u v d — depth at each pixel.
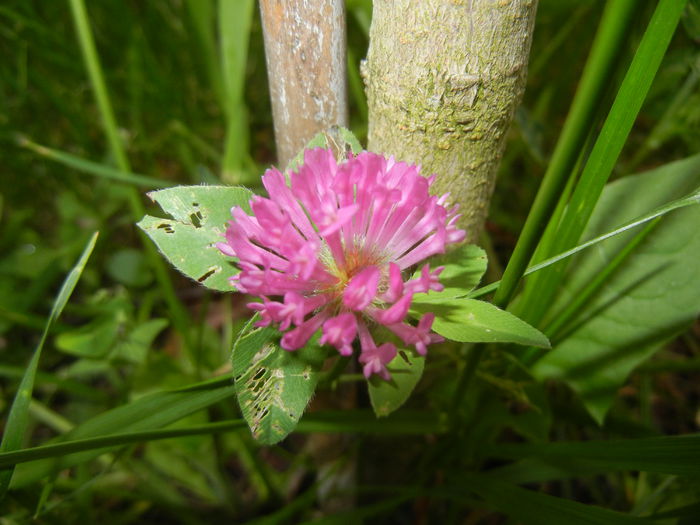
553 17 0.18
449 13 0.06
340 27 0.07
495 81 0.06
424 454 0.13
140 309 0.16
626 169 0.15
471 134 0.07
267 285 0.06
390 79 0.07
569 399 0.12
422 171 0.07
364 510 0.11
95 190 0.19
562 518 0.08
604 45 0.05
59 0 0.20
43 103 0.20
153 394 0.08
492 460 0.13
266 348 0.07
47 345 0.16
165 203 0.07
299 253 0.06
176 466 0.13
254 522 0.12
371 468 0.14
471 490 0.10
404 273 0.07
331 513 0.14
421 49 0.06
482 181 0.07
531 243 0.07
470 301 0.07
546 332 0.09
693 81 0.13
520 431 0.11
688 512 0.08
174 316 0.13
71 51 0.18
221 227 0.07
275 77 0.07
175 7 0.20
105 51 0.20
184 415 0.08
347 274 0.07
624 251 0.09
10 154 0.18
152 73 0.19
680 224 0.10
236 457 0.15
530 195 0.17
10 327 0.15
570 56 0.17
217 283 0.07
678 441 0.07
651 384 0.15
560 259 0.07
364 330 0.06
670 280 0.09
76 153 0.20
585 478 0.13
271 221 0.06
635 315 0.10
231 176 0.13
